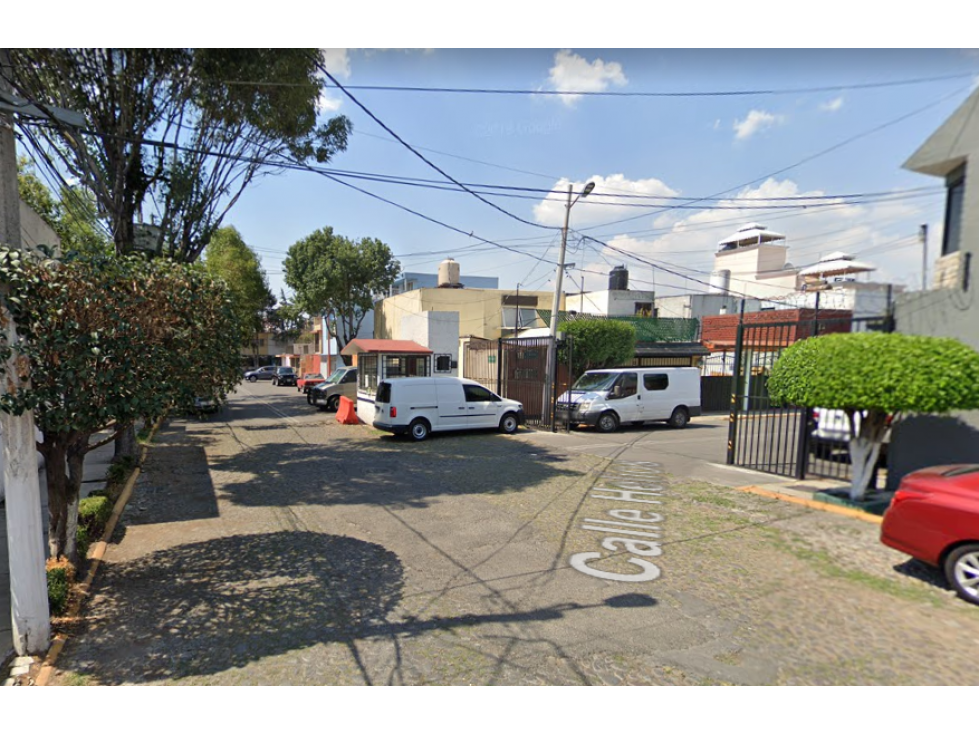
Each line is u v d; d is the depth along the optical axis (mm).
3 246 3623
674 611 4199
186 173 9375
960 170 6324
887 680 3285
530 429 15430
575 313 26844
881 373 5785
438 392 13594
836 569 5070
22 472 3529
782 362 6832
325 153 10562
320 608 4254
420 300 28844
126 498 7562
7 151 3789
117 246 9062
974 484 4469
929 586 4684
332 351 40062
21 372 3623
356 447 12359
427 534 6078
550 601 4375
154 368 4500
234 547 5668
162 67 6824
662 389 15875
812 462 9148
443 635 3824
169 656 3572
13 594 3520
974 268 6121
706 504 7328
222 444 12945
